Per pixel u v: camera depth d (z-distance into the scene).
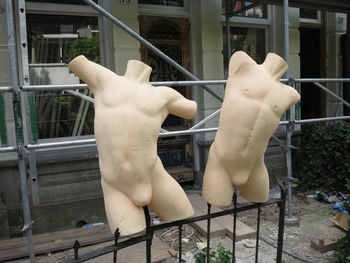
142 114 1.13
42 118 3.89
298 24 5.10
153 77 4.62
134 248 2.98
